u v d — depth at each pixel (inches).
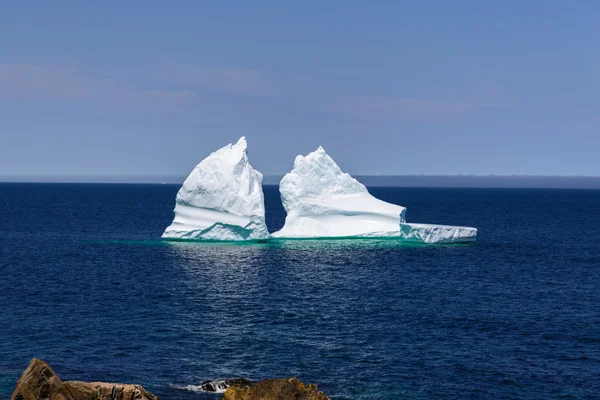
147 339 3713.1
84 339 3698.3
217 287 5315.0
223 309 4495.6
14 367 3201.3
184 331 3892.7
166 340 3700.8
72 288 5206.7
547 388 3053.6
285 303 4714.6
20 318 4160.9
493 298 4955.7
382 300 4842.5
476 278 5841.5
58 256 7012.8
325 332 3907.5
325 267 6368.1
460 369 3280.0
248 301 4776.1
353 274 5984.3
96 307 4512.8
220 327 3991.1
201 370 3213.6
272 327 4008.4
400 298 4921.3
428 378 3154.5
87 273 5920.3
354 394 2952.8
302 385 2738.7
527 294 5128.0
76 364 3267.7
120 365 3265.3
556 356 3499.0
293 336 3809.1
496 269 6373.0
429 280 5708.7
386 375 3184.1
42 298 4795.8
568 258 7362.2
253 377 3127.5
